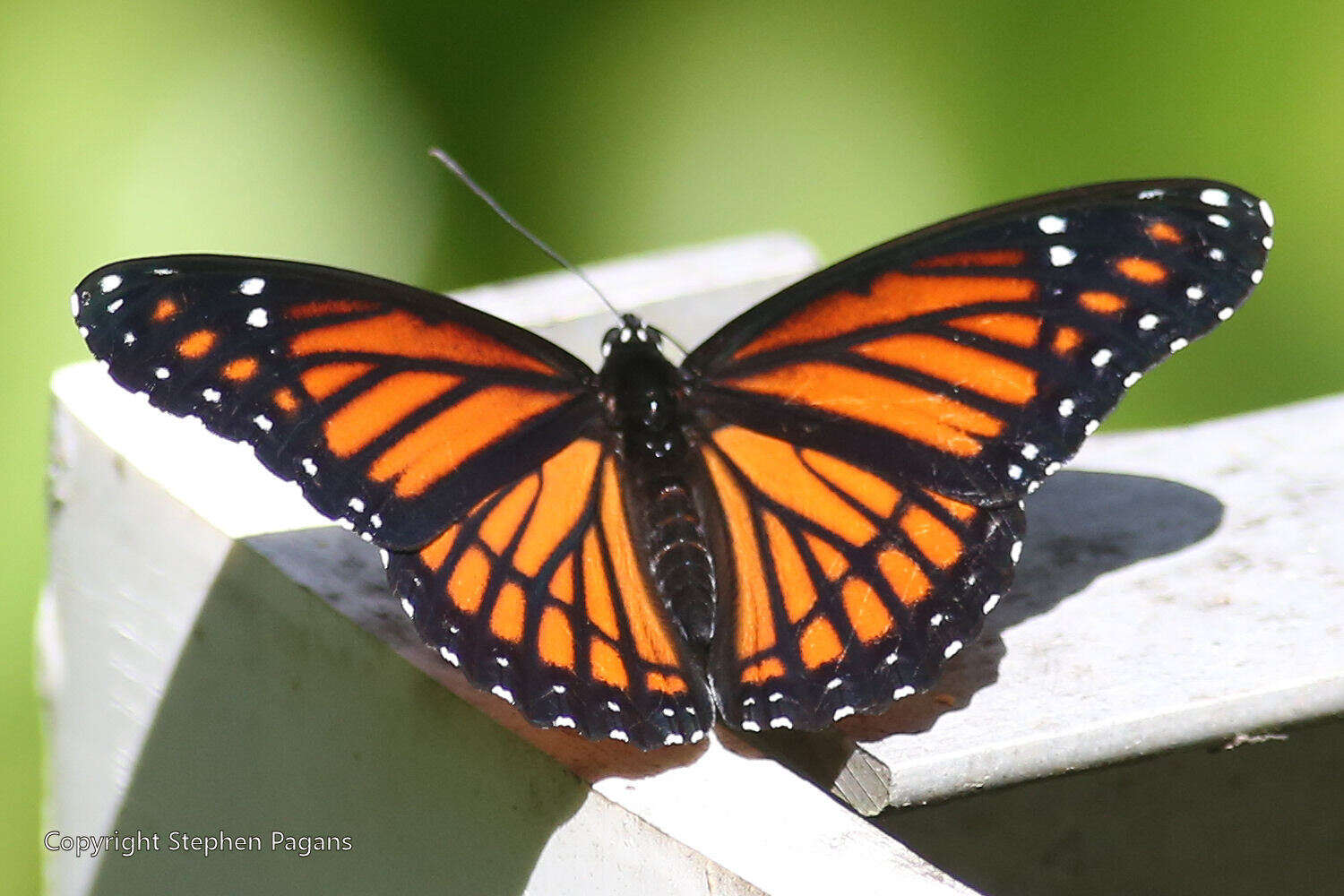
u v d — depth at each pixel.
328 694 0.91
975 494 0.90
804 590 0.90
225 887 0.93
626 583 0.90
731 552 0.90
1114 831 0.91
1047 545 0.92
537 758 0.89
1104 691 0.90
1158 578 0.91
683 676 0.89
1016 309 0.89
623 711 0.89
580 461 0.90
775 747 0.90
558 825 0.89
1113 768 0.91
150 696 0.93
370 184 1.36
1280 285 1.35
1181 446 0.93
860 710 0.89
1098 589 0.91
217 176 1.33
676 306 0.96
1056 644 0.90
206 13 1.36
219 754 0.92
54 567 0.94
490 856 0.90
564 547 0.90
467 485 0.90
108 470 0.93
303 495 0.89
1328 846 0.91
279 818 0.92
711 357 0.90
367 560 0.91
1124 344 0.89
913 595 0.90
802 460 0.90
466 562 0.90
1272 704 0.90
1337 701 0.90
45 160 1.30
